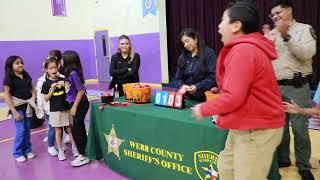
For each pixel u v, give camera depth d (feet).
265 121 4.41
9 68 10.18
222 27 4.64
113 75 11.08
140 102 8.61
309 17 18.44
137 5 26.45
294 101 7.47
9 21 25.03
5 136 13.67
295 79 7.41
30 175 9.21
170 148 6.97
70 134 10.57
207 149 6.15
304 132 7.70
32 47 26.66
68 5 29.07
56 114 10.13
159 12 25.05
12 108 10.19
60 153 10.36
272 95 4.44
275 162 5.93
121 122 8.22
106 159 9.30
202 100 8.07
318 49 18.43
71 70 9.51
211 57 8.20
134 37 27.35
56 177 8.93
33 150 11.58
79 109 9.62
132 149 8.05
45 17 27.35
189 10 24.64
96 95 22.56
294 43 6.97
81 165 9.59
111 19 28.89
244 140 4.58
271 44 4.61
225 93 4.23
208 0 23.40
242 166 4.63
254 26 4.47
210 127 6.00
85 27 30.78
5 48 24.97
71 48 29.71
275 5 6.98
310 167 7.89
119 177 8.61
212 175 6.14
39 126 15.07
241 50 4.22
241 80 4.14
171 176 7.09
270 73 4.42
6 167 9.94
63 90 10.14
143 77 27.40
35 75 26.99
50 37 27.89
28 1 26.08
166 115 7.09
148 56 26.61
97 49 30.81
